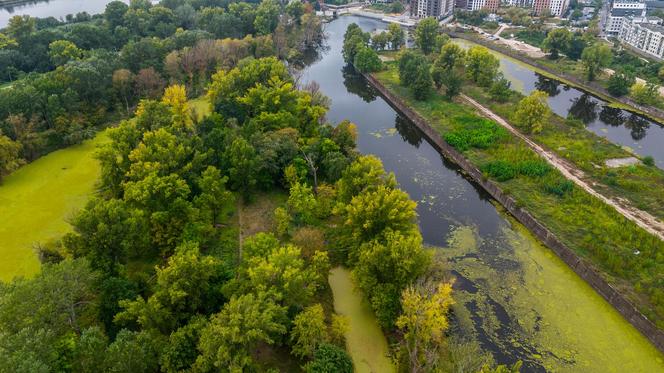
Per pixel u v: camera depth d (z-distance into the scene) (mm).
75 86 116250
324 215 83562
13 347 43031
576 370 58344
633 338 62688
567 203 87500
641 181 94812
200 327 52344
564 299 69438
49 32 163000
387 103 155000
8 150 93250
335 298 68625
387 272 61031
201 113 127312
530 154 103875
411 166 110062
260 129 101812
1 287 50625
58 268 52531
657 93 140500
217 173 79312
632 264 70812
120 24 194625
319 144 96125
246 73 122125
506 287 71562
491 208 92688
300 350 54094
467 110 134500
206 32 173500
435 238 82812
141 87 128250
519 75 179250
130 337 48812
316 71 188250
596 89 158250
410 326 54656
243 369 49656
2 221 81562
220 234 79938
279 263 57844
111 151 84250
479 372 48719
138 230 66688
